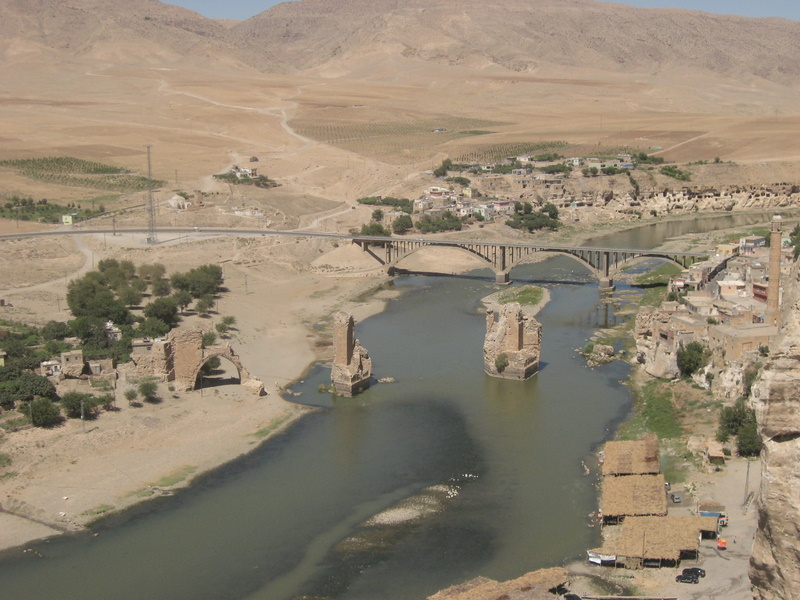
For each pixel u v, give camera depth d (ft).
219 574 368.89
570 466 459.73
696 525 362.74
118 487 449.48
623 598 318.86
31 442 481.87
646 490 401.08
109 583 364.38
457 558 371.35
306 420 540.93
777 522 120.88
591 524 393.29
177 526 410.52
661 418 508.53
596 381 599.57
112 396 536.42
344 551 383.45
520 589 324.80
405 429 522.47
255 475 464.24
